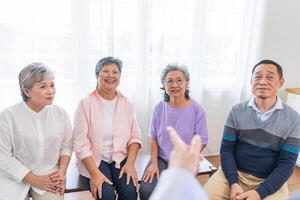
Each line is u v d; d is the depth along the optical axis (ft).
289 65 9.37
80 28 6.84
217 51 8.37
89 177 5.49
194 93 8.29
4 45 6.50
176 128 5.78
